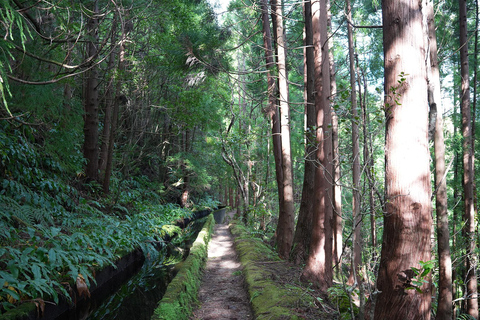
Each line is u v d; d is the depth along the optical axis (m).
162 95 14.22
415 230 2.88
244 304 5.30
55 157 8.02
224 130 16.42
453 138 11.91
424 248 2.88
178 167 18.77
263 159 17.42
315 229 6.21
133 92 12.73
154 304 5.86
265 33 9.83
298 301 4.68
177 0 10.12
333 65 10.81
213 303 5.43
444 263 4.39
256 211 14.47
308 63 8.03
